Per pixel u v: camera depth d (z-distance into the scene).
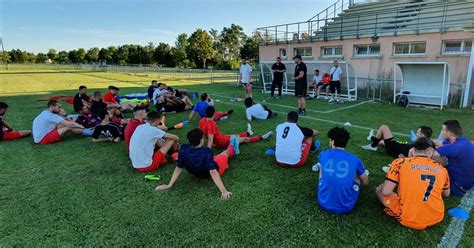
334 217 3.01
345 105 9.93
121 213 3.15
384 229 2.79
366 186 3.69
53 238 2.75
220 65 57.81
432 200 2.66
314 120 7.59
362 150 4.99
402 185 2.77
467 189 3.41
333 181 2.98
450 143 3.39
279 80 11.73
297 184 3.79
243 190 3.64
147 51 67.38
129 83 20.05
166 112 8.72
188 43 70.56
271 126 6.98
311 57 15.42
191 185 3.80
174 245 2.62
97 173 4.24
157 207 3.27
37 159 4.86
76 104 8.73
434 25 11.66
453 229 2.78
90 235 2.79
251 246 2.60
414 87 9.62
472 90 8.91
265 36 18.33
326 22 16.75
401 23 12.56
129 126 4.82
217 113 7.73
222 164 4.11
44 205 3.35
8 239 2.73
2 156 5.00
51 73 32.47
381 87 10.94
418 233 2.71
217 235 2.76
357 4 16.83
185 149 3.61
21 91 14.95
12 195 3.60
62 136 5.84
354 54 13.60
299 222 2.94
